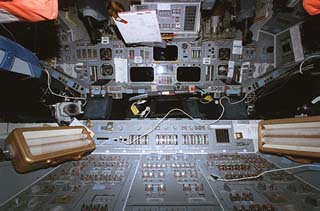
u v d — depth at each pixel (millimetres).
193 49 3752
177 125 2809
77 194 1617
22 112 3250
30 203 1481
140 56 3777
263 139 2359
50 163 1888
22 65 2137
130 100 3836
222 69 3844
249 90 3883
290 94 3680
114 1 2861
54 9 1506
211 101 3973
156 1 2750
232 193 1622
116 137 2719
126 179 1887
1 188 1590
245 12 2982
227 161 2322
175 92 3830
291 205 1439
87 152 2473
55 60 3736
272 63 3754
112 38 3689
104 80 3896
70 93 3840
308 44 3283
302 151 1819
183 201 1512
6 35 2588
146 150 2623
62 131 2143
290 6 2861
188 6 2871
